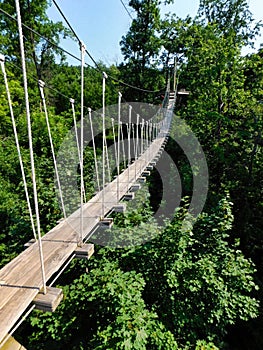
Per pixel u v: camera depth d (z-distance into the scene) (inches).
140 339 87.4
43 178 169.0
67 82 586.9
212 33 339.3
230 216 159.6
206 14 486.3
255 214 276.1
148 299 129.6
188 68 447.2
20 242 132.2
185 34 531.5
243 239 254.8
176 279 122.3
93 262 122.5
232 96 311.6
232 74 308.7
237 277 142.5
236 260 150.1
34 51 432.8
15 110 324.5
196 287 124.8
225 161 297.1
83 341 110.1
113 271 104.5
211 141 336.8
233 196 294.4
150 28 560.7
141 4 530.6
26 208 144.0
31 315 102.0
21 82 386.9
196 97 406.3
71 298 103.4
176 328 126.9
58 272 63.6
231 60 303.9
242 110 321.7
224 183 308.8
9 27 400.8
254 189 282.5
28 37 418.6
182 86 566.3
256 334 181.2
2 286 49.0
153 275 127.1
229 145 327.0
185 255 136.9
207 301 134.0
